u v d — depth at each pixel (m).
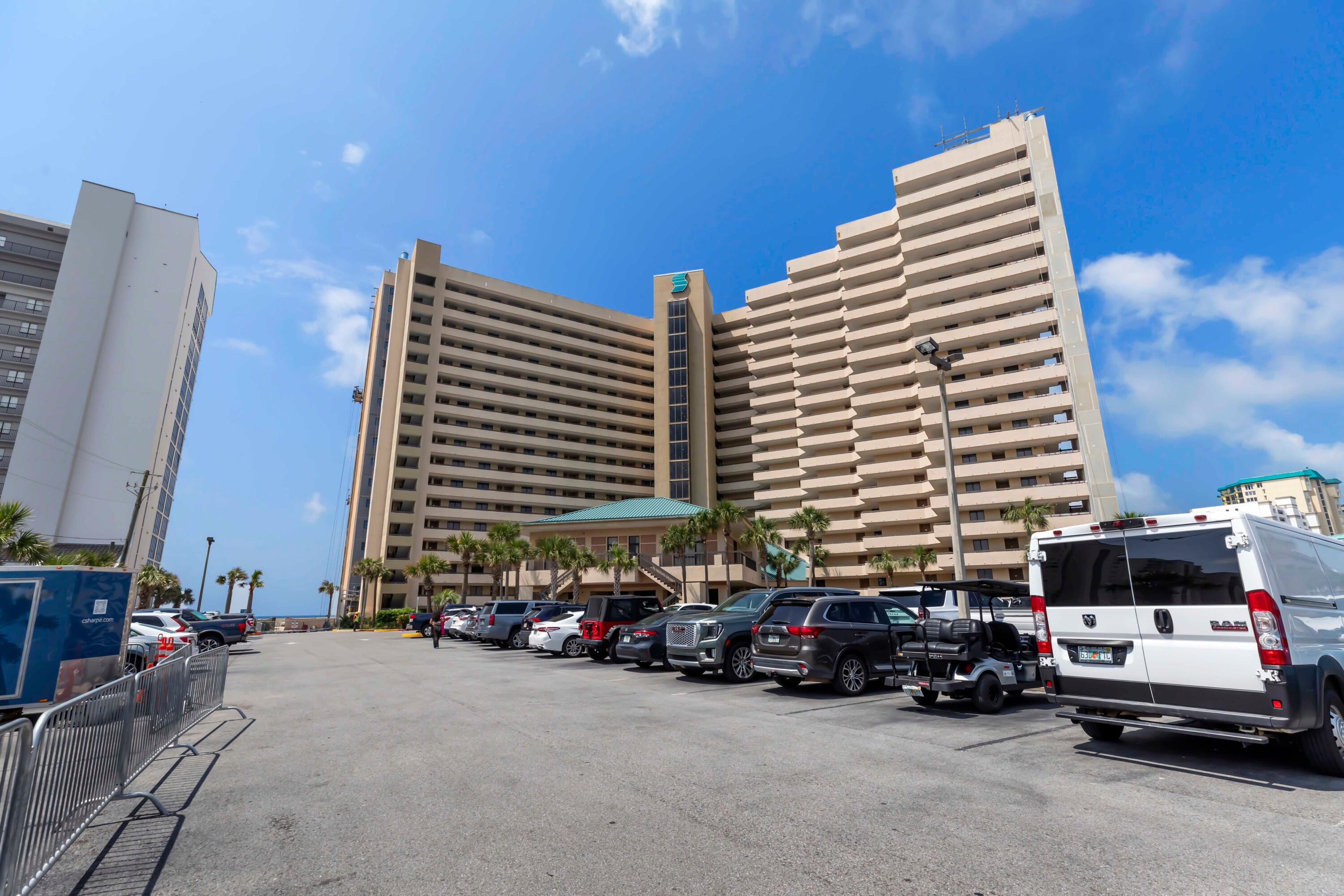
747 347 88.69
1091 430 54.53
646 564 49.09
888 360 70.00
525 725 8.54
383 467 77.44
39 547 24.02
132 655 13.95
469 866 3.90
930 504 62.88
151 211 64.94
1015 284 62.38
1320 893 3.42
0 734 3.41
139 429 60.53
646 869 3.80
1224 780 5.71
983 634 9.91
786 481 80.94
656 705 10.20
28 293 59.81
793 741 7.35
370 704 10.83
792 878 3.65
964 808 4.91
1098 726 7.39
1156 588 6.45
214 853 4.21
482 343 82.44
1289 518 7.53
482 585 73.50
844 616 11.35
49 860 3.90
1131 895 3.39
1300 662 5.76
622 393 92.94
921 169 68.88
